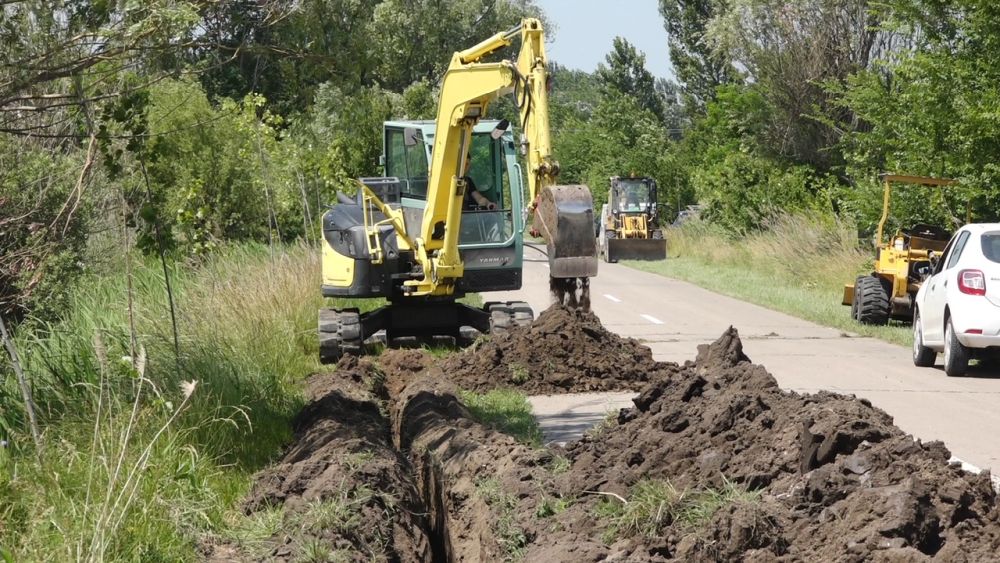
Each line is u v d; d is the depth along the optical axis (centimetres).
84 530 641
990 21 2170
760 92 4234
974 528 583
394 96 4247
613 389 1375
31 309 1384
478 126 1786
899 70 2344
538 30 1373
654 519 646
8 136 1386
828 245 3228
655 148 6256
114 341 1139
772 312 2433
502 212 1795
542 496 759
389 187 1777
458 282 1769
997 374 1523
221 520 767
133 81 962
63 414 923
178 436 865
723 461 734
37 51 886
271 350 1474
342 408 1143
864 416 742
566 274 1288
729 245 4184
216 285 1659
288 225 2781
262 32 1016
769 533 604
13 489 722
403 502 877
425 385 1292
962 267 1492
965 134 2188
